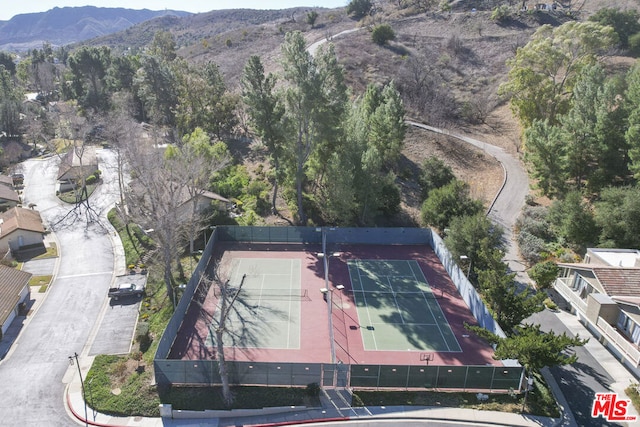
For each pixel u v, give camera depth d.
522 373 34.91
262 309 46.47
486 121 94.88
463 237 51.88
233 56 140.62
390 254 58.47
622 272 42.91
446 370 35.16
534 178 66.69
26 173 88.75
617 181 61.69
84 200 75.75
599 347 41.16
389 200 64.81
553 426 32.81
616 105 63.66
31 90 155.12
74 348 41.38
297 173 61.56
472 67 113.50
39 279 52.69
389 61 110.88
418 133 85.44
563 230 55.56
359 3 157.12
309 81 55.16
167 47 140.38
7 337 42.69
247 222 62.47
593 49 77.56
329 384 36.00
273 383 36.00
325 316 45.53
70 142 95.69
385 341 41.91
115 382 36.84
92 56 115.44
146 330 42.38
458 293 49.94
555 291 49.66
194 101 87.44
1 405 35.00
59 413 34.50
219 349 33.72
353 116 64.25
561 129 64.38
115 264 56.50
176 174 50.47
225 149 74.50
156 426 33.25
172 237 47.25
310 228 60.06
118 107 97.69
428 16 143.25
